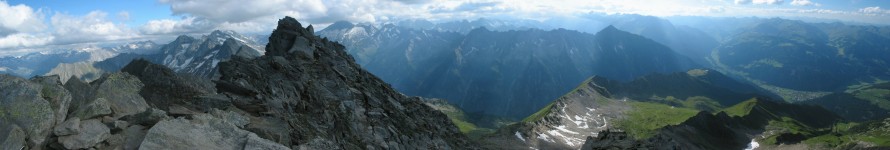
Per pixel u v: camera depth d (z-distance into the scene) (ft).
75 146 79.77
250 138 91.40
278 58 233.76
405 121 264.52
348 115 216.33
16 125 76.89
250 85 166.20
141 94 125.18
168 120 90.38
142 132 91.56
